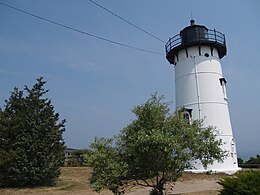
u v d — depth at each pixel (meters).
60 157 23.00
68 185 21.72
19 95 23.34
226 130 27.83
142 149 9.65
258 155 38.59
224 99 29.08
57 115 23.59
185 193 16.03
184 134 10.52
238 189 8.94
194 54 29.59
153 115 10.73
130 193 16.75
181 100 29.52
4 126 21.78
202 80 28.78
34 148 21.42
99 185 9.87
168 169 10.31
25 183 21.16
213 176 23.67
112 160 10.23
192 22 30.72
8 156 20.55
